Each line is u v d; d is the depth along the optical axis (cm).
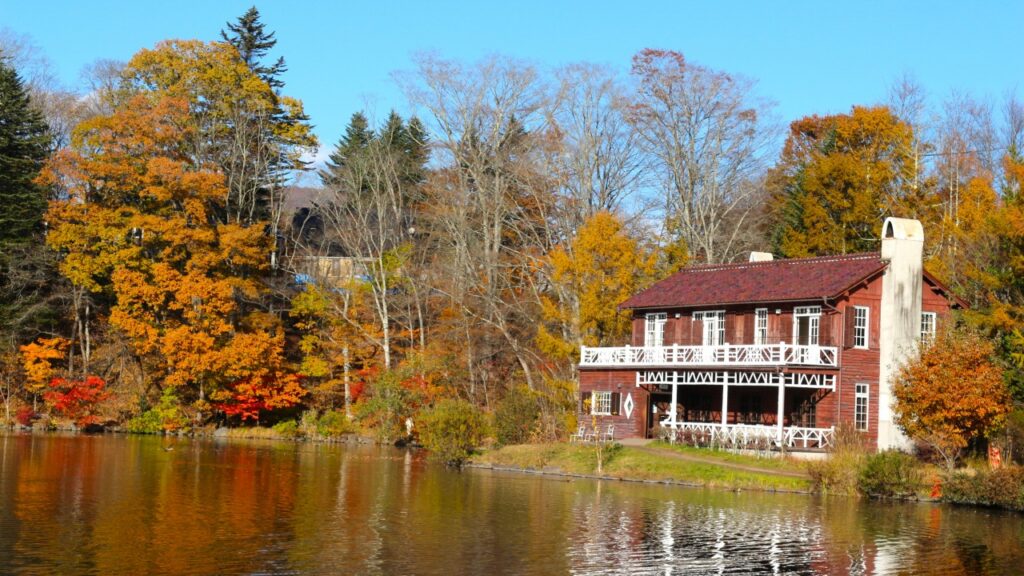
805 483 4797
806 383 5419
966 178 7856
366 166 8675
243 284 7869
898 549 3481
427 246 8525
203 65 8081
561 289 7306
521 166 7625
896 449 5172
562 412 6762
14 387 7812
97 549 3222
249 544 3359
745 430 5497
